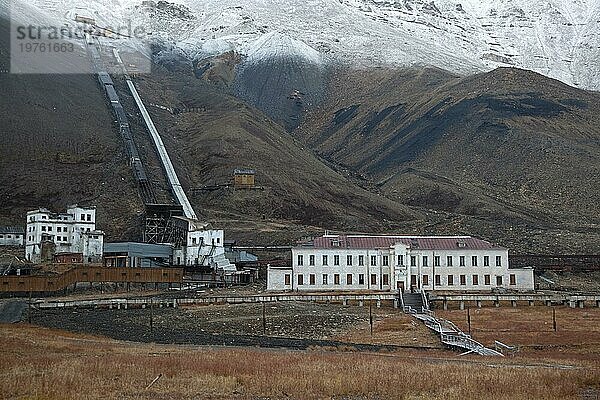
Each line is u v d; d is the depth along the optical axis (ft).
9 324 375.86
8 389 190.70
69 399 181.47
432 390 201.16
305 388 199.93
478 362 268.21
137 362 233.76
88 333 355.97
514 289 558.15
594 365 263.29
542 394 194.80
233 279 647.56
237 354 264.52
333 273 562.66
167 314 440.04
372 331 386.32
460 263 562.25
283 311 452.35
